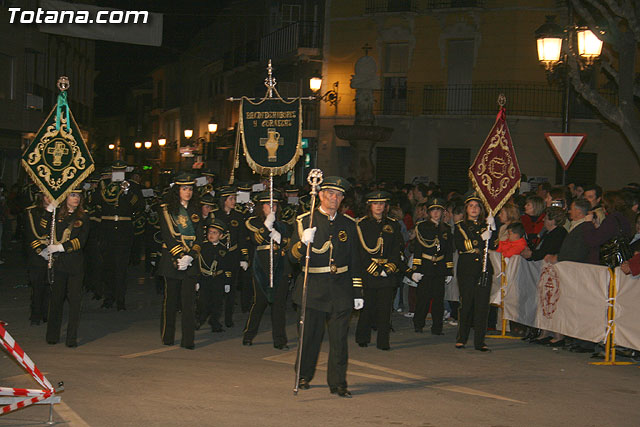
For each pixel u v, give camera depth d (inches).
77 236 418.9
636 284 388.2
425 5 1215.6
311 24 1360.7
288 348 424.8
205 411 294.5
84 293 623.2
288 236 426.0
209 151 1937.7
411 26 1224.8
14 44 1284.4
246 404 306.3
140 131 2940.5
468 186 1190.9
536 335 466.6
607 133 1139.9
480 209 439.5
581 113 1148.5
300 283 335.0
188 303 417.4
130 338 443.8
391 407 308.2
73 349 408.5
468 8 1168.2
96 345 421.1
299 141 429.1
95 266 583.5
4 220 939.3
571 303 426.9
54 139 419.5
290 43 1413.6
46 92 1440.7
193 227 418.9
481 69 1179.3
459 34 1188.5
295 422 283.9
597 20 983.0
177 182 413.1
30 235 422.0
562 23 1138.7
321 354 410.3
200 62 2174.0
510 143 451.2
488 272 430.9
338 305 326.0
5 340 265.3
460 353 424.8
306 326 332.5
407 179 1229.7
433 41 1209.4
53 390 279.9
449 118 1192.8
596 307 410.0
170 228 413.1
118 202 543.5
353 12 1268.5
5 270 756.6
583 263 420.8
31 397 273.9
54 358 383.6
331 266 328.2
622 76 604.7
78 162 419.2
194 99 2240.4
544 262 451.5
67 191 416.2
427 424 286.2
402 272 478.0
